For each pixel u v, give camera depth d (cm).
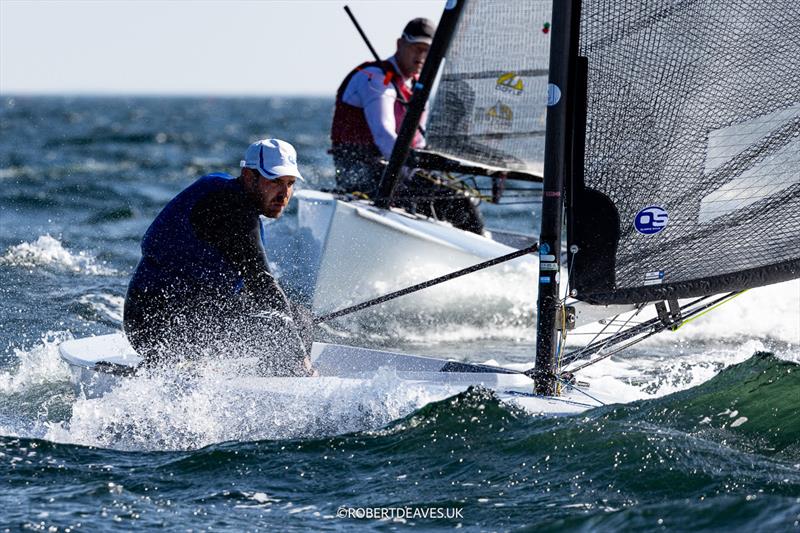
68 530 1068
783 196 1342
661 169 1347
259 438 1382
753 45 1329
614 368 1859
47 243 3362
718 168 1346
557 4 1336
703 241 1355
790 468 1154
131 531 1070
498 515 1088
